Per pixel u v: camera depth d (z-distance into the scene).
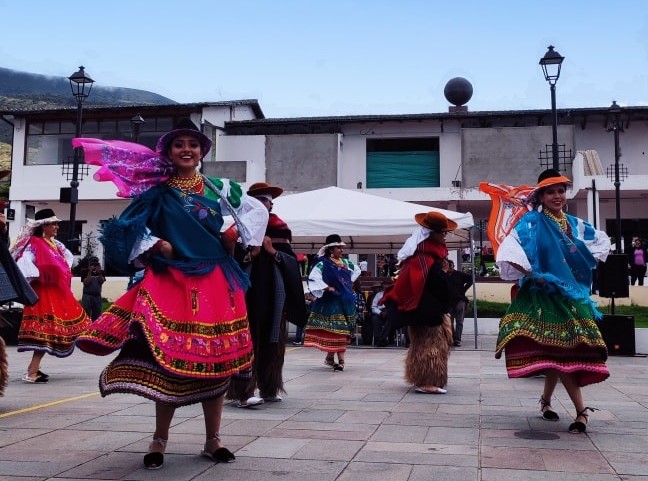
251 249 3.94
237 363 3.56
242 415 5.04
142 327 3.27
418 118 24.28
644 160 24.00
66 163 24.95
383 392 6.36
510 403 5.66
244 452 3.81
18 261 6.91
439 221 6.43
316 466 3.50
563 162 22.94
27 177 25.16
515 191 4.92
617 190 17.66
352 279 9.62
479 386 6.85
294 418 4.91
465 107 25.94
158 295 3.40
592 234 4.75
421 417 4.96
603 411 5.25
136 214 3.51
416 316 6.25
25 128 25.38
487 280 18.34
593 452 3.82
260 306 5.50
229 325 3.55
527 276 4.53
